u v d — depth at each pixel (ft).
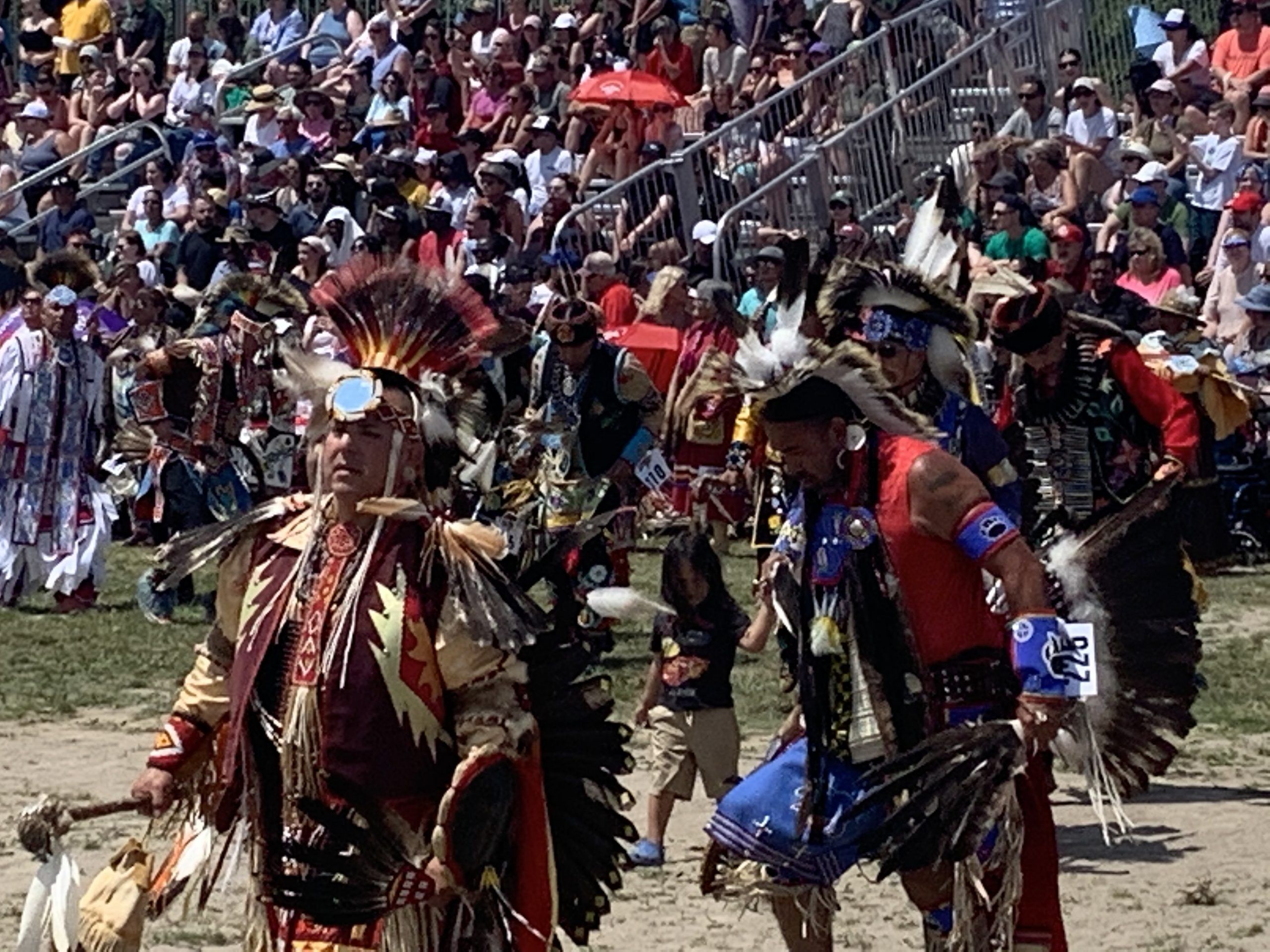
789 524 20.22
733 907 27.40
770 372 19.62
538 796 17.81
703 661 29.73
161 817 20.26
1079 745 20.81
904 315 22.06
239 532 18.54
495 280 64.18
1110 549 21.08
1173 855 29.89
